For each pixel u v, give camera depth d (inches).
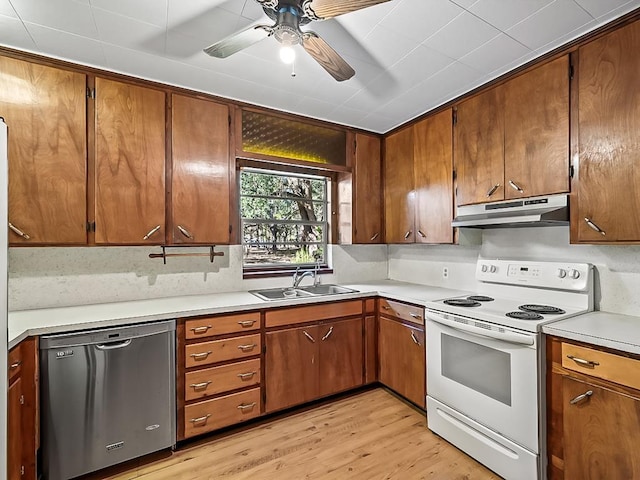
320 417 96.0
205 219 95.8
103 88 82.4
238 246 112.7
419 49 74.2
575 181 71.3
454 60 78.7
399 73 85.0
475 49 74.2
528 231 92.7
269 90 94.7
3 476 48.8
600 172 66.9
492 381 73.3
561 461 63.4
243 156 103.1
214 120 97.5
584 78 69.5
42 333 66.0
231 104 100.4
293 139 113.4
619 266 74.5
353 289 116.7
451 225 100.0
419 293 107.0
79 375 69.2
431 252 125.9
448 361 84.1
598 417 57.7
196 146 94.6
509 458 69.3
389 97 99.2
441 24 65.4
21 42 70.7
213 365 84.8
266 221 121.1
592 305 78.1
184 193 92.7
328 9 51.4
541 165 77.2
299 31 53.4
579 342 60.4
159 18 63.6
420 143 112.7
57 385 67.2
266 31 54.4
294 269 125.2
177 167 91.7
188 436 81.3
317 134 118.1
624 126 63.4
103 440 71.6
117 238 83.6
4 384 49.0
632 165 62.4
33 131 74.8
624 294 73.7
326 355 102.7
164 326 78.3
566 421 62.2
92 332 70.3
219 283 109.1
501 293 97.3
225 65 81.0
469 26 66.1
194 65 81.0
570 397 61.7
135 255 96.3
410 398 98.8
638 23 61.5
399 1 58.9
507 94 84.7
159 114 89.4
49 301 85.4
